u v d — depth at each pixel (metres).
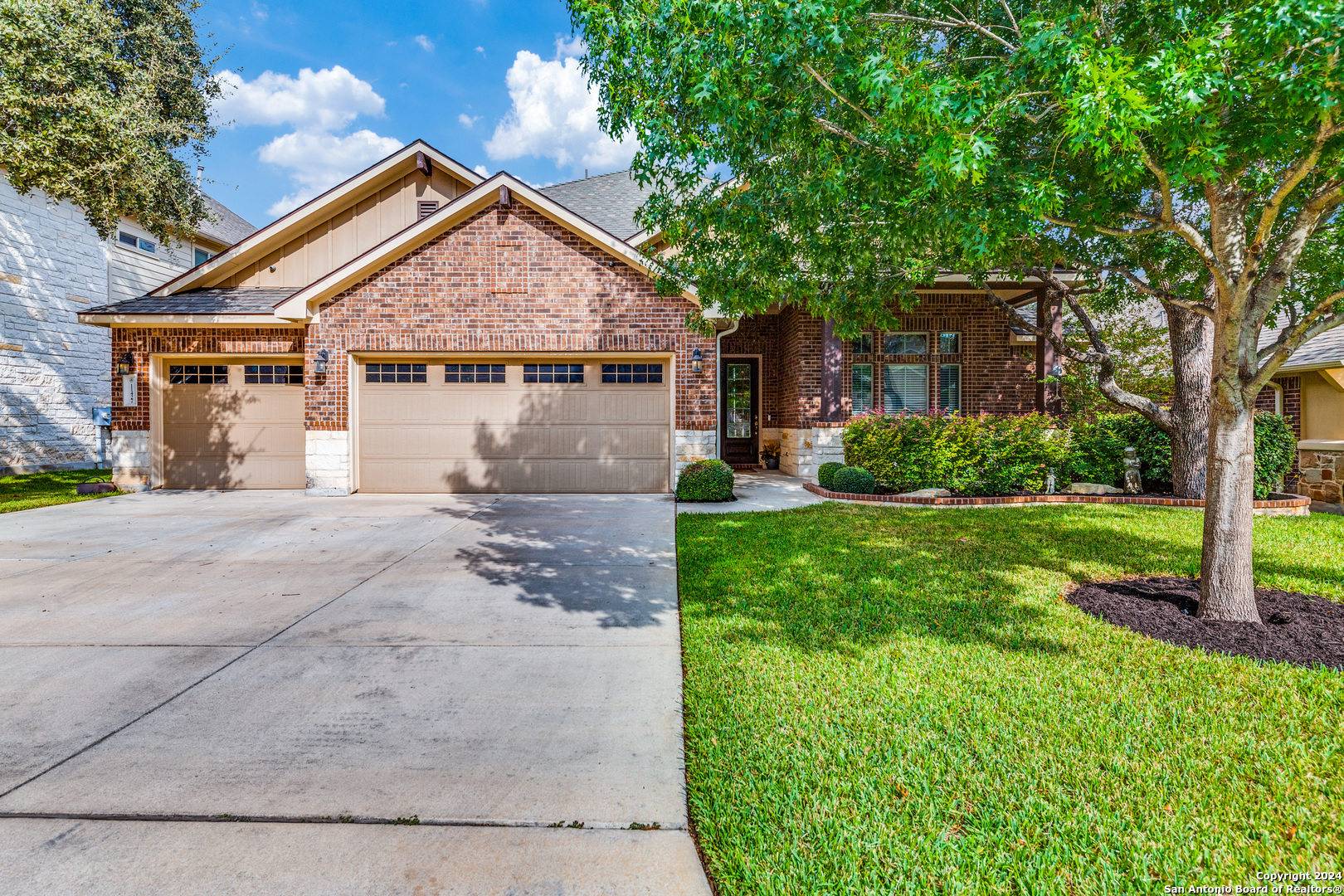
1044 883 1.95
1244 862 2.03
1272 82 2.91
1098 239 6.39
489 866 2.06
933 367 13.29
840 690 3.24
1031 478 9.80
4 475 13.84
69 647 3.95
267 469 11.26
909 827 2.21
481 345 10.42
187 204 10.53
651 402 10.84
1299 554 5.78
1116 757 2.59
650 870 2.05
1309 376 10.02
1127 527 7.15
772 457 15.12
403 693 3.32
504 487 10.78
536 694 3.31
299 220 12.17
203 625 4.36
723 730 2.86
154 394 11.05
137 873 2.03
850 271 6.10
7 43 7.91
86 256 15.52
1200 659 3.55
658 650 3.91
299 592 5.14
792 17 3.17
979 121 3.36
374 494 10.68
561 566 5.93
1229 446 4.14
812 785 2.47
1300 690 3.15
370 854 2.12
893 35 4.16
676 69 3.66
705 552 6.34
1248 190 3.93
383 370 10.70
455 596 5.02
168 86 9.83
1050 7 3.92
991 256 4.62
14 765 2.63
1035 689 3.21
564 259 10.44
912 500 9.09
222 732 2.92
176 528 7.73
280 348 10.97
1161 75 2.87
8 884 1.97
